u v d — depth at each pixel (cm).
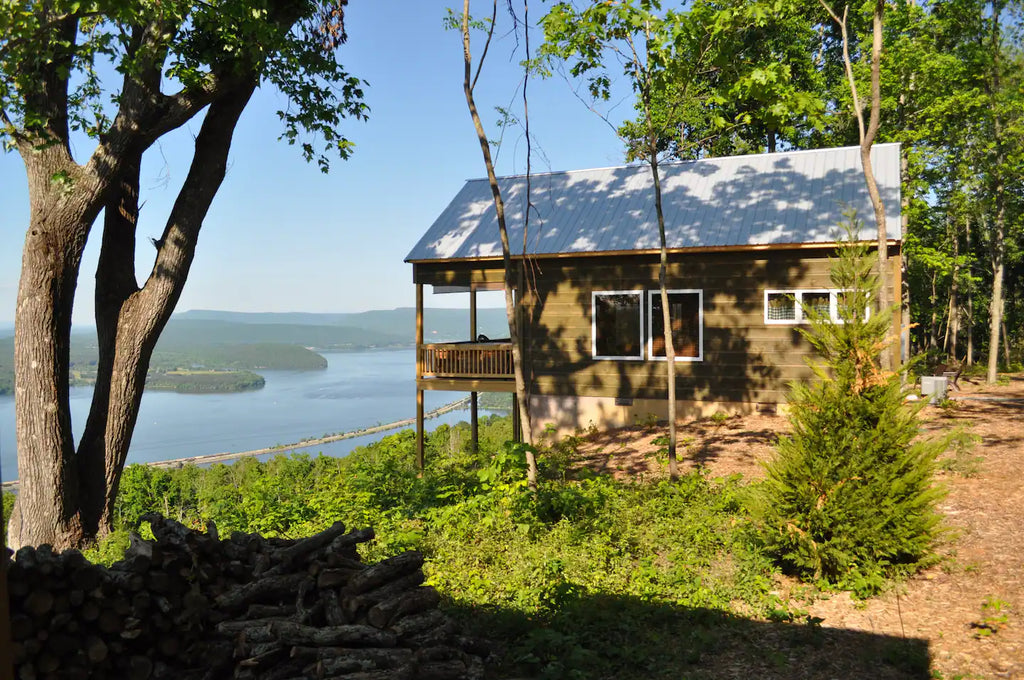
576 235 1942
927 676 609
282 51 1220
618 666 647
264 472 2794
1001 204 2380
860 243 843
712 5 1219
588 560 893
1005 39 2186
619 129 1302
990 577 782
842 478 815
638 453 1577
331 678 523
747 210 1858
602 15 1175
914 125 2491
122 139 1144
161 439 17625
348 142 1388
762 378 1773
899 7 2177
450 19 1215
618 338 1920
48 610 523
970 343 3500
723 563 895
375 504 1339
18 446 1178
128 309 1257
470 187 2316
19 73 1084
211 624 596
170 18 1089
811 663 646
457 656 595
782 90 1213
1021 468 1130
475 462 1944
